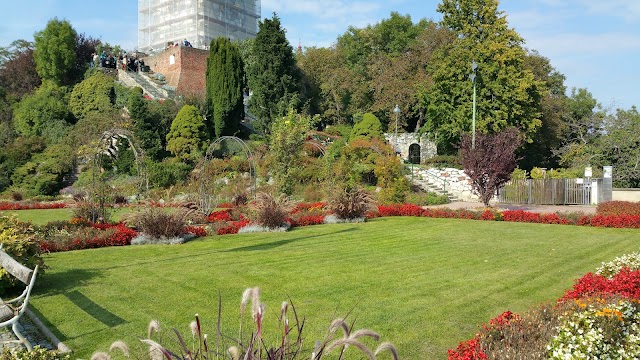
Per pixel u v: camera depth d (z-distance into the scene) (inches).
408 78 1617.9
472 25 1343.5
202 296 297.0
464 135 813.9
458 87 1300.4
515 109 1274.6
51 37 1894.7
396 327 241.8
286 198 647.1
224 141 1381.6
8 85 1988.2
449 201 1049.5
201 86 1854.1
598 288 253.3
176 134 1330.0
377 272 357.7
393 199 914.1
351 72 1759.4
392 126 1615.4
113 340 226.4
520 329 191.6
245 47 1940.2
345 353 208.5
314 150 1198.3
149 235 506.9
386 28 2018.9
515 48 1301.7
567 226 628.1
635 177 1325.0
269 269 369.1
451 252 439.8
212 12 2226.9
